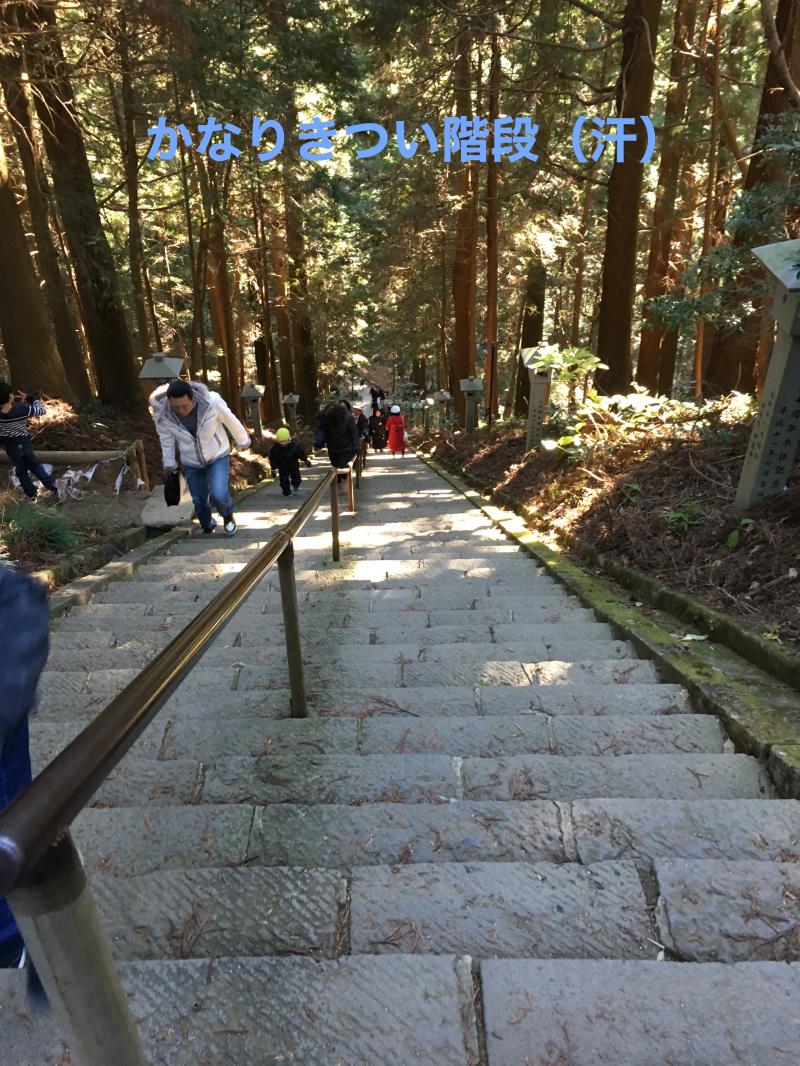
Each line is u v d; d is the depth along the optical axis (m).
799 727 2.59
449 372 34.44
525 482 9.91
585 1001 1.41
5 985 1.41
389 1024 1.37
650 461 6.92
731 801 2.15
